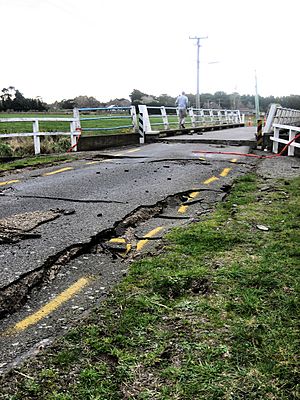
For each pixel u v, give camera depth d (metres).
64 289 4.04
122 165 10.80
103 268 4.51
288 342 3.02
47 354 3.01
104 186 8.13
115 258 4.78
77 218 5.97
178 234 5.35
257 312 3.43
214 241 5.07
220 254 4.67
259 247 4.86
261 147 15.50
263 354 2.91
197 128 25.84
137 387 2.66
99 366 2.86
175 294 3.85
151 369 2.82
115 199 7.05
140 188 7.95
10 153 13.12
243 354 2.92
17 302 3.77
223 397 2.55
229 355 2.91
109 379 2.74
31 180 8.83
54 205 6.68
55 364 2.90
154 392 2.62
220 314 3.43
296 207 6.60
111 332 3.24
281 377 2.69
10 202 6.89
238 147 15.73
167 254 4.74
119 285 4.02
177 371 2.78
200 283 3.99
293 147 13.58
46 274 4.32
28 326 3.41
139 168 10.28
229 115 38.59
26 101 67.12
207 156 12.66
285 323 3.26
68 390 2.65
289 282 3.90
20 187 8.09
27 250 4.75
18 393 2.62
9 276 4.09
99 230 5.42
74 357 2.96
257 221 5.86
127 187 8.05
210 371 2.76
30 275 4.16
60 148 14.71
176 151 13.87
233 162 11.56
